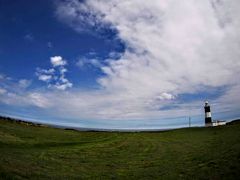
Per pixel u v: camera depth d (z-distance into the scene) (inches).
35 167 1028.5
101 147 2107.5
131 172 1133.1
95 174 1068.5
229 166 989.2
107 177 1020.5
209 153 1421.0
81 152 1742.1
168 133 3486.7
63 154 1567.4
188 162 1262.3
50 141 2363.4
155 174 1060.5
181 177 965.8
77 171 1092.5
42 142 2201.0
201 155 1405.0
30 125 3513.8
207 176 919.7
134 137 3051.2
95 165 1293.1
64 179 902.4
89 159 1471.5
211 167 1042.1
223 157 1191.6
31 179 828.0
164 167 1208.2
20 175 848.9
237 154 1167.6
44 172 964.0
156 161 1425.9
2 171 830.5
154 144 2343.8
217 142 1987.0
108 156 1644.9
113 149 2010.3
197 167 1097.4
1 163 944.9
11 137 2134.6
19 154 1309.1
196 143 2172.7
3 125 2851.9
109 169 1200.8
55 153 1573.6
